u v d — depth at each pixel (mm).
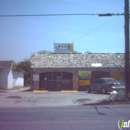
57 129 9008
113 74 34531
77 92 30531
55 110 14578
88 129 8938
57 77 34312
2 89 36312
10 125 9859
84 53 37625
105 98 21438
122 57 36531
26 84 58969
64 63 34625
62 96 24062
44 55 36344
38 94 26828
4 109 15594
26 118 11602
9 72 37844
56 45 38844
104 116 11906
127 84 19438
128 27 19453
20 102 19969
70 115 12398
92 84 28719
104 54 37281
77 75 34000
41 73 34219
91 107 16016
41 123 10242
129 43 19531
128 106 16484
